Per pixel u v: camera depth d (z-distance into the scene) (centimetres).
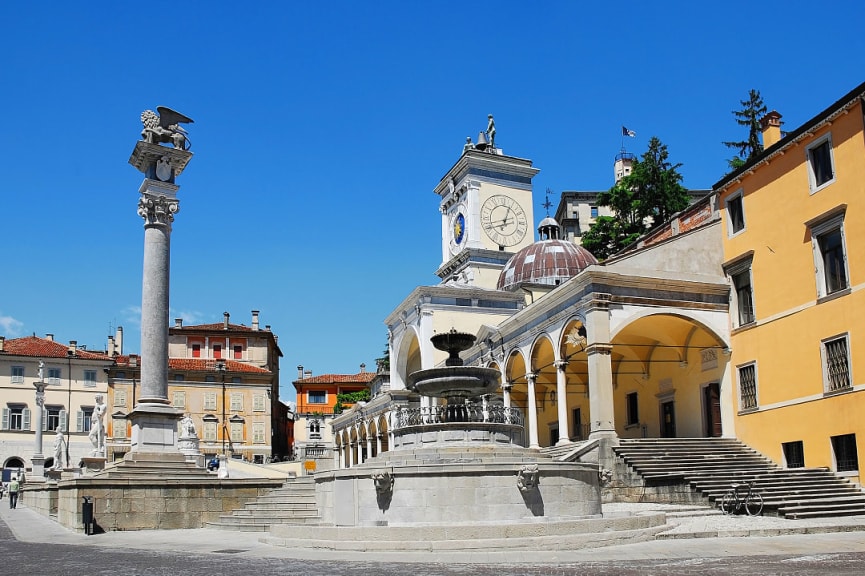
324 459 6869
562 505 1920
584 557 1559
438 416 2217
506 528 1747
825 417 2858
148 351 2784
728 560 1482
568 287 3303
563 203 9162
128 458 2669
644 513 2369
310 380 10300
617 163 9088
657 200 6156
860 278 2741
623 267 3241
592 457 2962
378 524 1894
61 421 7812
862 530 2133
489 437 2153
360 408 5897
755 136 6056
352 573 1312
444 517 1836
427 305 4572
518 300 4744
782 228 3136
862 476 2688
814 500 2505
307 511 2506
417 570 1356
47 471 4531
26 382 7769
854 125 2788
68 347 8281
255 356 9100
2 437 7562
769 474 2820
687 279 3331
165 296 2845
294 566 1430
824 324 2894
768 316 3186
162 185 2891
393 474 1883
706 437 3541
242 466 5597
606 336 3133
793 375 3031
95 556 1645
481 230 5612
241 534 2275
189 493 2608
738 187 3419
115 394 8088
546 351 4153
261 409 8662
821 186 2939
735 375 3356
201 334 8988
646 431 4009
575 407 4712
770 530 2030
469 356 4522
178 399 8425
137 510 2512
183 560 1549
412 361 5394
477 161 5684
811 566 1363
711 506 2572
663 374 3894
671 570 1329
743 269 3344
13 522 2959
